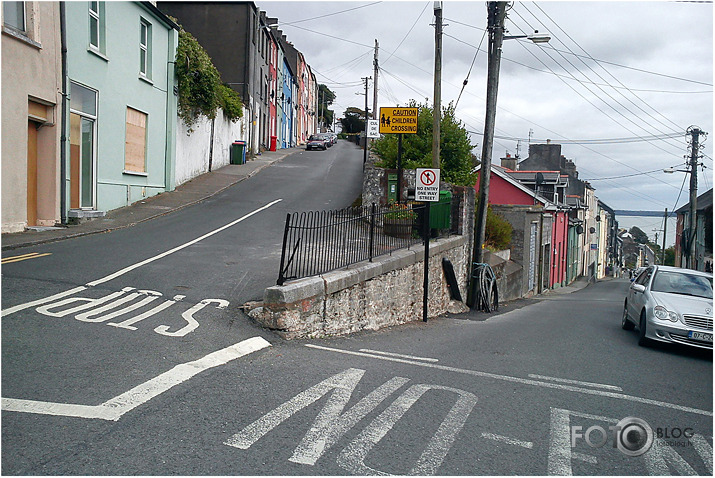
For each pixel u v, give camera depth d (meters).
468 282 17.69
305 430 4.80
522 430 5.18
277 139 54.41
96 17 15.99
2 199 12.13
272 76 50.62
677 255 50.84
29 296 8.08
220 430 4.66
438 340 9.62
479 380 6.82
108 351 6.36
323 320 8.84
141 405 5.02
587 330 12.33
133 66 18.34
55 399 4.99
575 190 50.25
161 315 7.94
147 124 19.72
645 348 10.34
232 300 8.93
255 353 7.09
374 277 10.47
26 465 3.86
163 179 21.42
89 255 11.09
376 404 5.58
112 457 4.07
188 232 14.76
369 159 23.34
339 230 10.27
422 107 21.56
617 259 86.06
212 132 28.78
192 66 22.72
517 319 14.46
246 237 14.52
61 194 14.11
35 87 12.94
